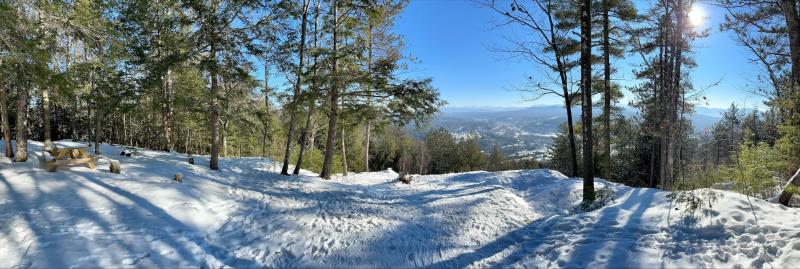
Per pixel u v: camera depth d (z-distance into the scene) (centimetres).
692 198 609
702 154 2872
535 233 667
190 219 705
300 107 1398
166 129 1967
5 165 909
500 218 825
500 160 5241
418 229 744
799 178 682
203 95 1383
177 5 1218
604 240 541
